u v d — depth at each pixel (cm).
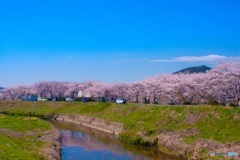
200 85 7319
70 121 9481
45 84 15212
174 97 8425
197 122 5106
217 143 4097
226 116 4888
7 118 7488
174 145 4625
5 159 2878
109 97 12506
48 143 4662
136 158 4431
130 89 11038
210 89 7100
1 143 3553
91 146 5400
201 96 7475
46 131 5903
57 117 10381
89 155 4675
